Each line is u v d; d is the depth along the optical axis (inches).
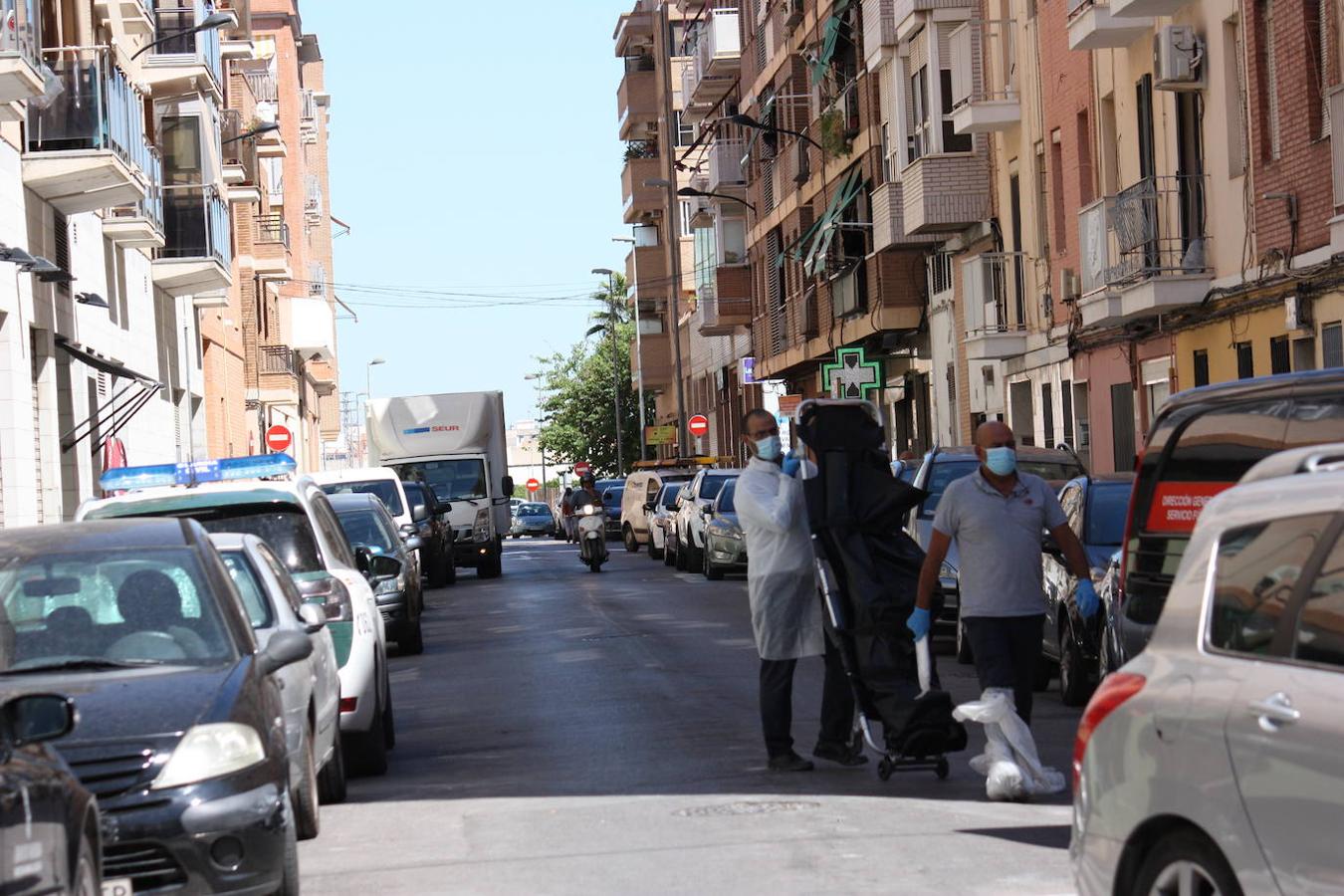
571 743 546.0
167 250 1563.7
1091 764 239.5
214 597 348.5
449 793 462.0
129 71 1438.2
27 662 335.3
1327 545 211.9
